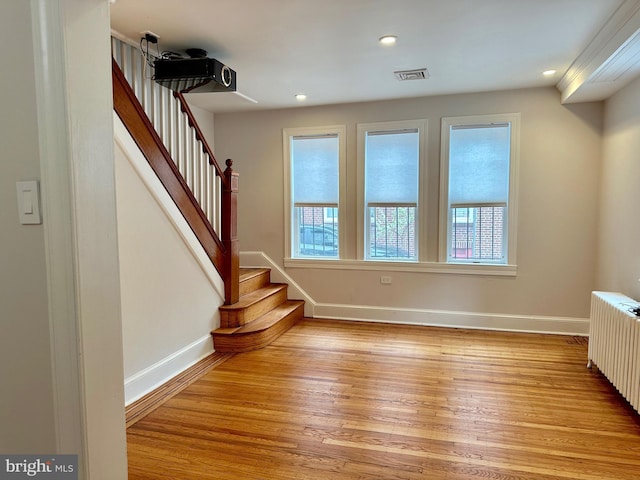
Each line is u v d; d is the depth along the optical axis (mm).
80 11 1274
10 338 1365
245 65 3639
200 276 3828
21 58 1264
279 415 2781
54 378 1310
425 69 3762
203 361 3771
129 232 2955
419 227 4867
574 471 2164
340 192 5102
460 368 3586
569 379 3348
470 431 2566
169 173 3346
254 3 2527
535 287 4578
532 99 4418
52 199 1259
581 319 4473
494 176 4613
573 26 2865
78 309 1287
